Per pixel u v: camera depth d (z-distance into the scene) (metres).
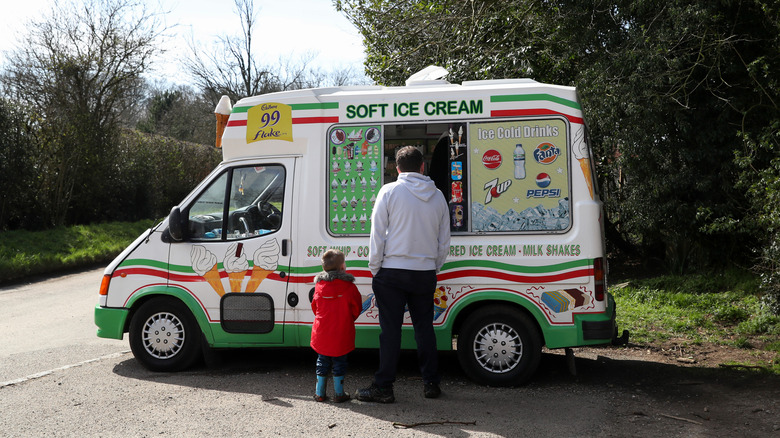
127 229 22.41
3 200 18.08
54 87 20.55
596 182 5.88
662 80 9.30
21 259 14.73
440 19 12.55
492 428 4.48
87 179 21.53
